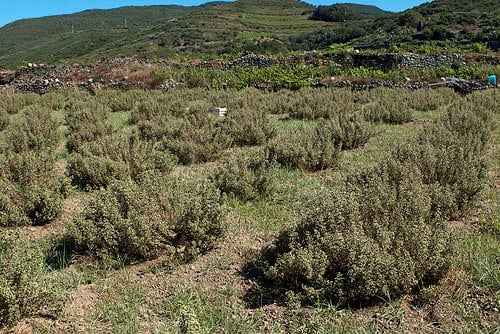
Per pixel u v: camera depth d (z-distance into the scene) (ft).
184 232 15.10
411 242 12.39
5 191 18.13
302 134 27.63
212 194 15.88
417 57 77.56
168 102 48.75
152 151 23.86
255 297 12.25
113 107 53.62
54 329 10.87
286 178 22.58
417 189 15.83
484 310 10.93
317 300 11.53
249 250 14.93
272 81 70.33
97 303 12.08
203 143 27.43
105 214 14.57
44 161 21.40
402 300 11.53
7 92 75.61
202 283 13.05
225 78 74.08
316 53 83.35
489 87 58.54
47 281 12.82
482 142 25.70
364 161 25.32
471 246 13.91
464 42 99.71
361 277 11.33
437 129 26.17
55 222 17.92
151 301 12.20
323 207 13.69
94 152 24.54
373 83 66.28
